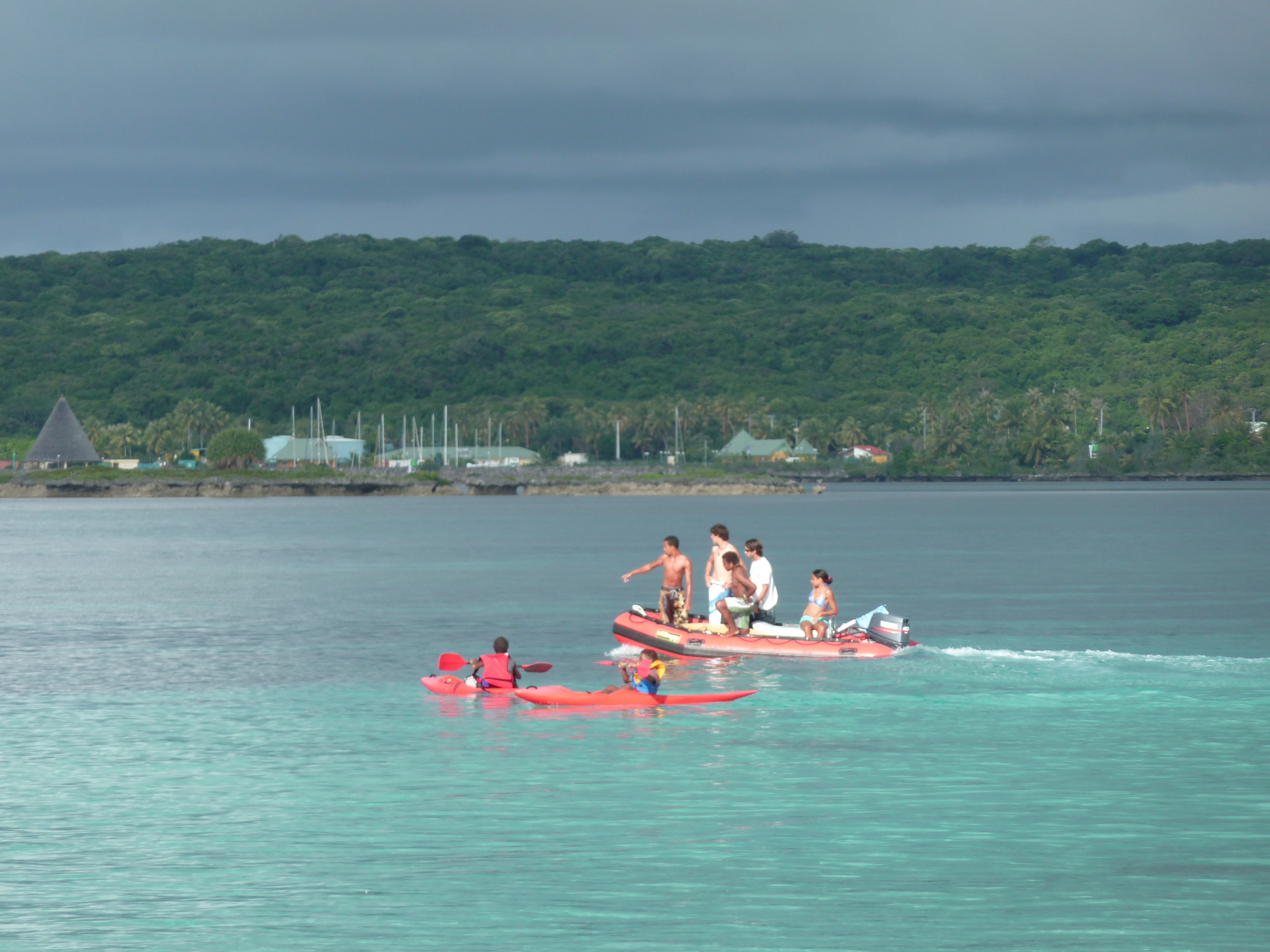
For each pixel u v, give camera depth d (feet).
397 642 252.01
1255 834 114.32
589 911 95.40
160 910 95.76
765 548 579.48
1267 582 388.57
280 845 111.24
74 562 508.12
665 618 231.50
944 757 144.97
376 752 148.15
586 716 170.81
